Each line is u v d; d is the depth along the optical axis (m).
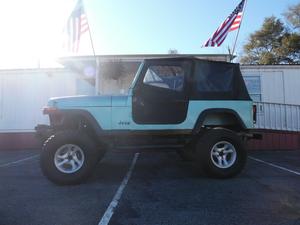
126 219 3.88
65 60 10.61
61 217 3.97
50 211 4.20
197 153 6.09
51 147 5.62
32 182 5.95
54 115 6.05
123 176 6.40
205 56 10.12
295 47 33.62
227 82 6.31
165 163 8.07
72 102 5.98
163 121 6.05
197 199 4.70
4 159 9.62
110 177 6.30
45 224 3.74
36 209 4.29
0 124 13.20
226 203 4.50
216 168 6.03
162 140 6.12
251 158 9.23
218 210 4.20
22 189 5.39
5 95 13.27
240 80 6.36
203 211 4.16
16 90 13.28
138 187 5.45
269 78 12.53
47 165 5.58
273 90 12.50
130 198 4.77
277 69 12.55
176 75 6.18
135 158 8.98
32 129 13.15
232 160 6.12
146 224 3.71
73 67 11.80
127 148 6.02
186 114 6.09
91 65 11.37
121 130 5.96
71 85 13.20
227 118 6.47
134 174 6.60
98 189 5.33
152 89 6.09
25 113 13.21
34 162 8.77
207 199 4.70
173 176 6.38
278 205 4.40
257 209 4.23
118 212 4.14
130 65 11.02
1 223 3.78
